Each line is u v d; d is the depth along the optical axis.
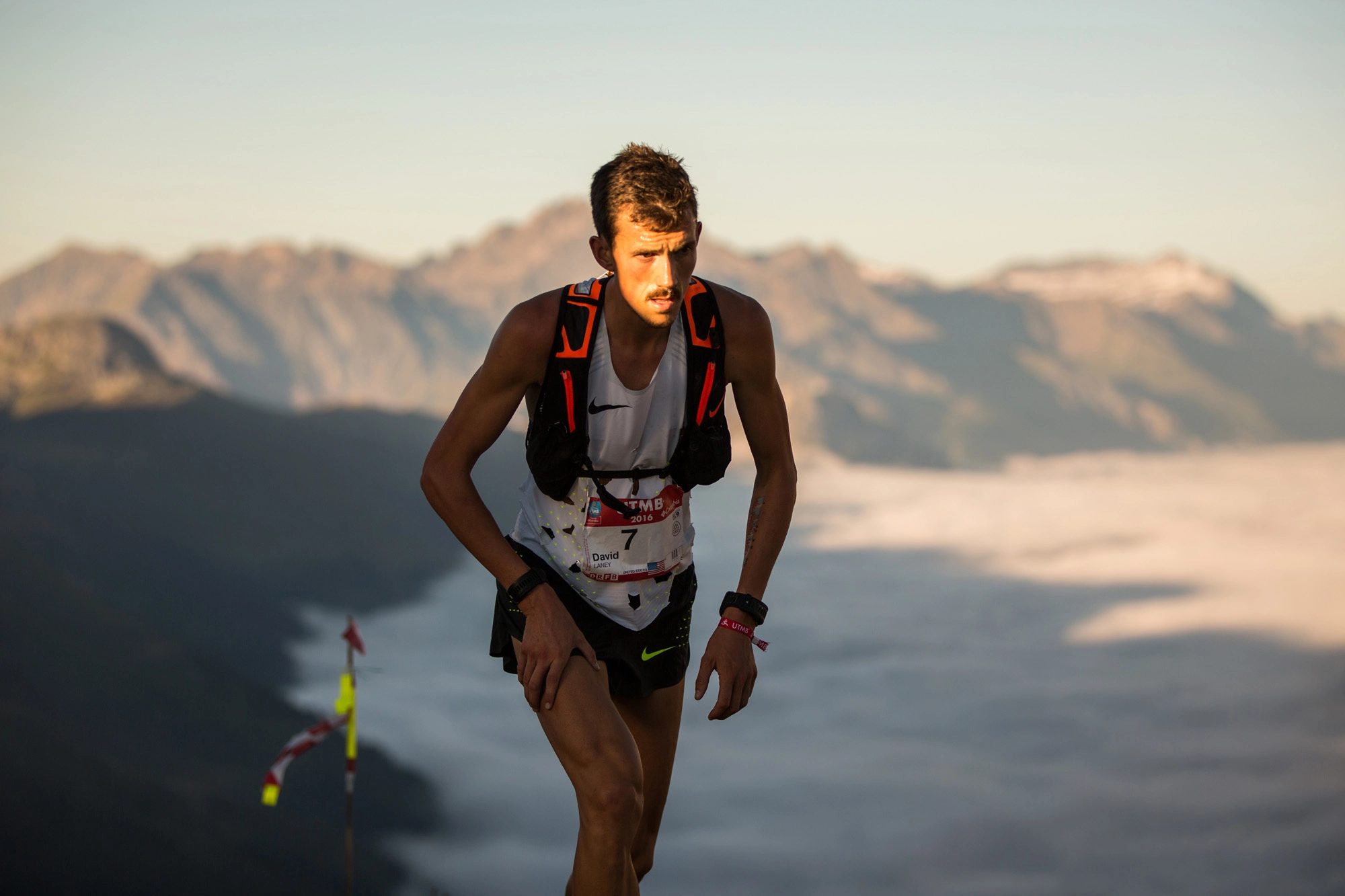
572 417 2.98
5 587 143.12
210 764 119.69
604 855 2.70
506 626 3.13
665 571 3.27
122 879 83.31
